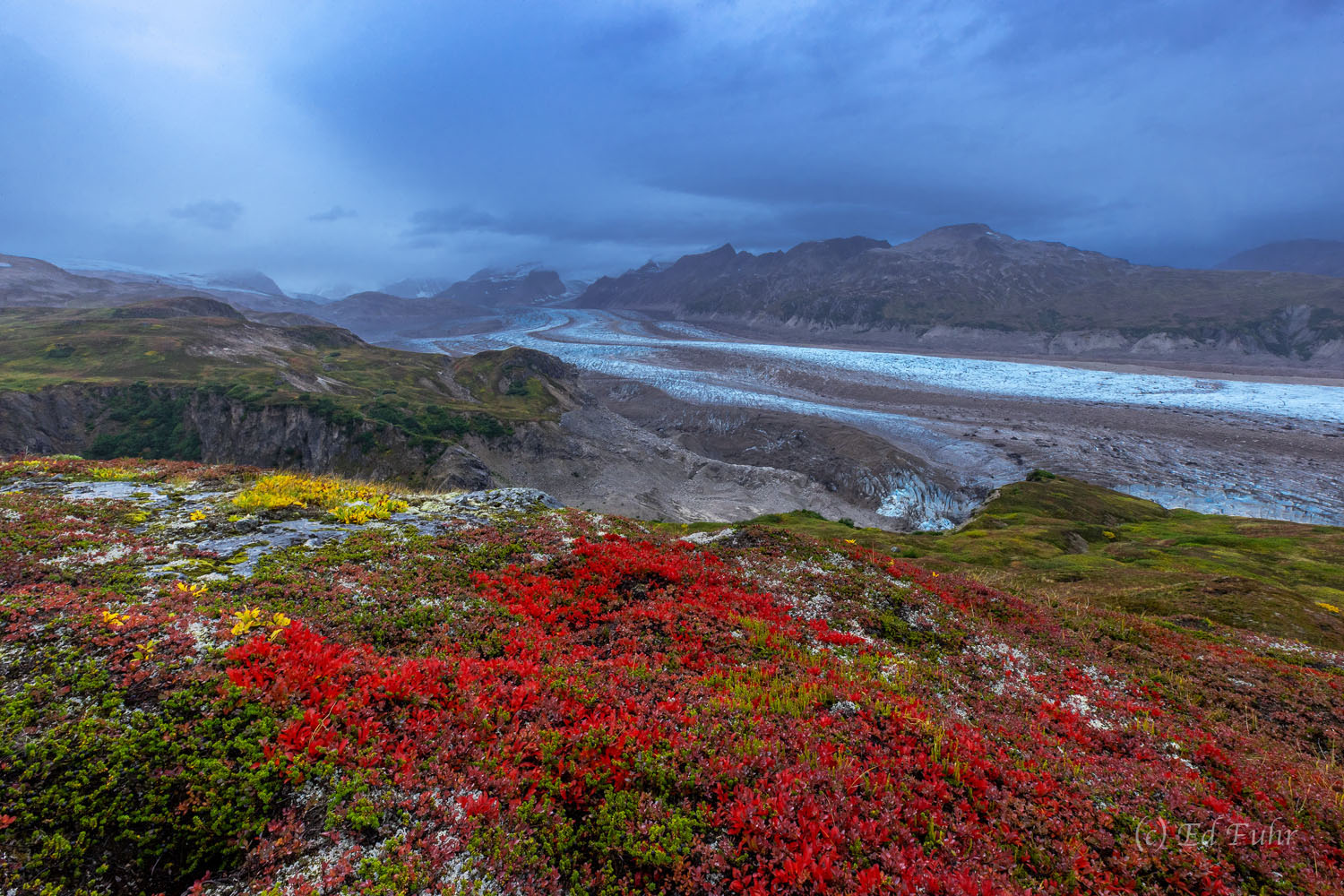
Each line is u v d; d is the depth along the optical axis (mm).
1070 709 13820
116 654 8625
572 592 15414
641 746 8773
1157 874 8008
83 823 6383
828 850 7215
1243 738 13430
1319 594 39250
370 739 8125
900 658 15266
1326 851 8852
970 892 6949
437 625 12164
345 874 6348
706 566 19547
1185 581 35656
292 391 145500
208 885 6266
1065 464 175375
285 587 12609
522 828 7223
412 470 131000
